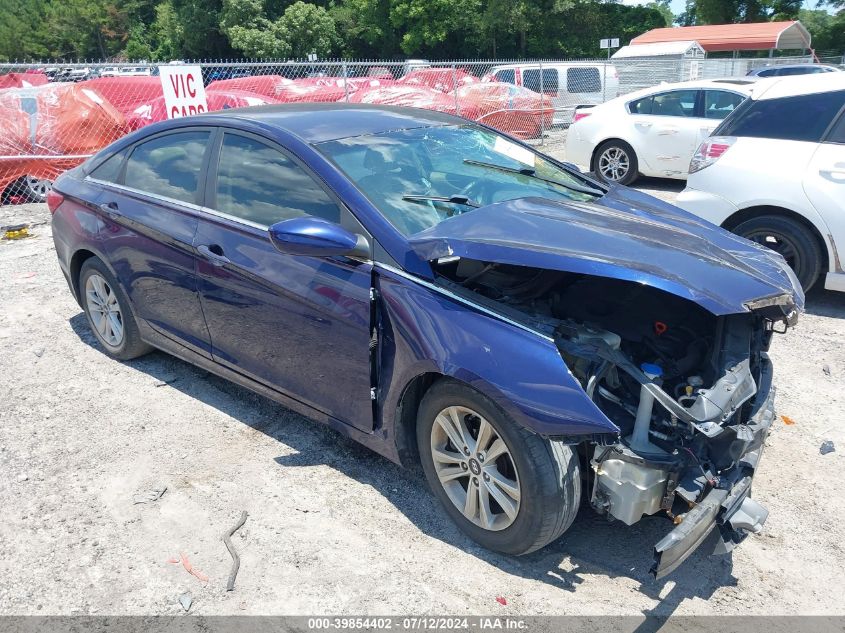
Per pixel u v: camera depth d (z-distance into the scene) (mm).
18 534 3051
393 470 3520
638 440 2605
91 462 3586
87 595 2705
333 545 2973
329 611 2619
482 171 3686
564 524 2678
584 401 2430
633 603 2656
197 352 4004
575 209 3266
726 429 2539
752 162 5523
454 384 2791
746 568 2846
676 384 2795
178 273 3869
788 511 3188
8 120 9797
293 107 4043
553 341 2588
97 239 4375
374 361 3062
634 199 3898
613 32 44344
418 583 2756
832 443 3697
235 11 45469
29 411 4109
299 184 3357
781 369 4609
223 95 15211
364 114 3939
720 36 32781
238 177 3625
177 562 2877
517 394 2533
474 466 2840
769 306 2664
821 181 5211
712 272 2672
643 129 10250
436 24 40656
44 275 6680
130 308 4395
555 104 17453
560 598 2678
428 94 14594
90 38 66250
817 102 5391
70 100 10242
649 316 3078
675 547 2352
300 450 3689
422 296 2873
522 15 40719
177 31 49906
